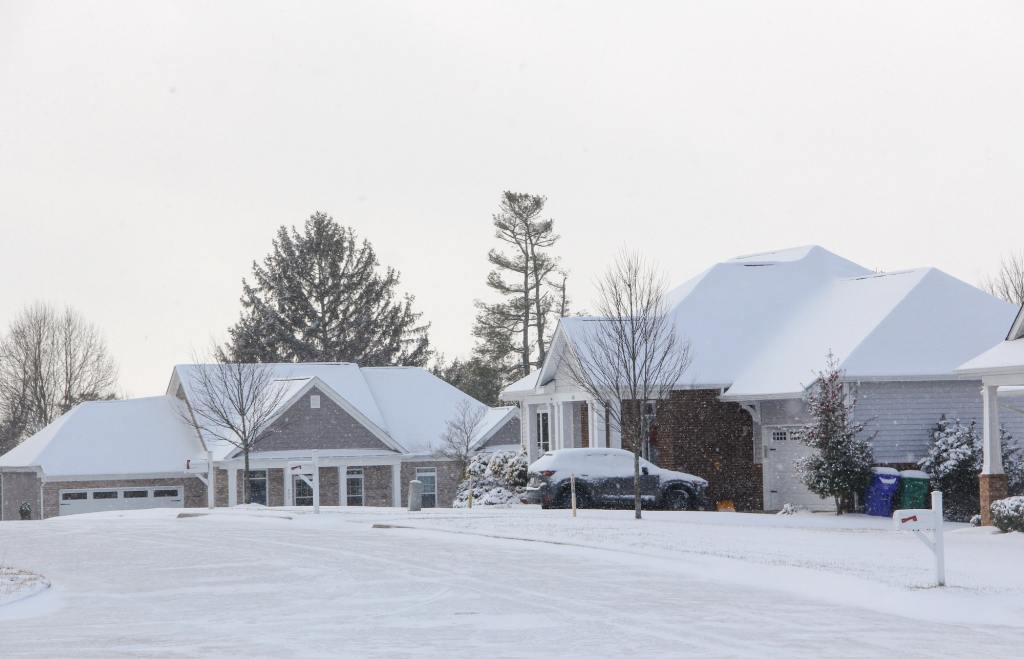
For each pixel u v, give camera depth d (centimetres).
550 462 4334
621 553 2648
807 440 4406
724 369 4991
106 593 2183
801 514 4384
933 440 4516
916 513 2066
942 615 1819
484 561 2527
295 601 1997
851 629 1675
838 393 4400
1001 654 1484
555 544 2861
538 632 1639
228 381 6331
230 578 2342
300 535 3281
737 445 4944
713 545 2795
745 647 1520
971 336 4725
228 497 6162
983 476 3553
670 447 4875
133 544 3161
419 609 1869
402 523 3509
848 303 5084
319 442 6359
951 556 2672
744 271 5541
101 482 6166
